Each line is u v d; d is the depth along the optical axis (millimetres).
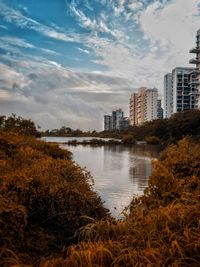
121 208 10203
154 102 151375
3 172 7199
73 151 45031
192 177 7188
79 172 7762
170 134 63500
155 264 3498
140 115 156625
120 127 185875
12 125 25656
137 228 4570
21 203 5465
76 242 5453
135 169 22000
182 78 108125
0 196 5047
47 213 5707
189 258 3641
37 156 11492
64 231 5738
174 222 4492
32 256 4656
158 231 4312
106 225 4793
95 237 4461
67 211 5762
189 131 60906
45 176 6297
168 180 7051
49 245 5246
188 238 3988
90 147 56844
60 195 5836
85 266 3609
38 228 5398
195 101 100062
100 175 18656
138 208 5945
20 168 8211
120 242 4160
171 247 3840
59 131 157875
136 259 3627
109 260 3727
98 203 6699
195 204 5160
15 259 3908
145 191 7266
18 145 12531
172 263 3514
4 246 4289
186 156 8172
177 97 108500
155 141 69938
